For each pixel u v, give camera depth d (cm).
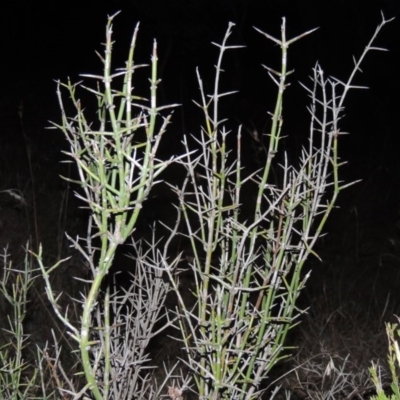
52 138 973
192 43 977
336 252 730
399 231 756
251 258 265
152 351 516
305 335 558
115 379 266
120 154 205
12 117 1042
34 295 538
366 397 444
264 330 275
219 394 264
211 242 260
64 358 487
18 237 645
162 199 799
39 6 1427
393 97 1145
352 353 549
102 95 234
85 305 203
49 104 1121
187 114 1081
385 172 948
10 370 323
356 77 1103
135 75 1179
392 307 627
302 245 278
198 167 781
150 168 204
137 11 999
